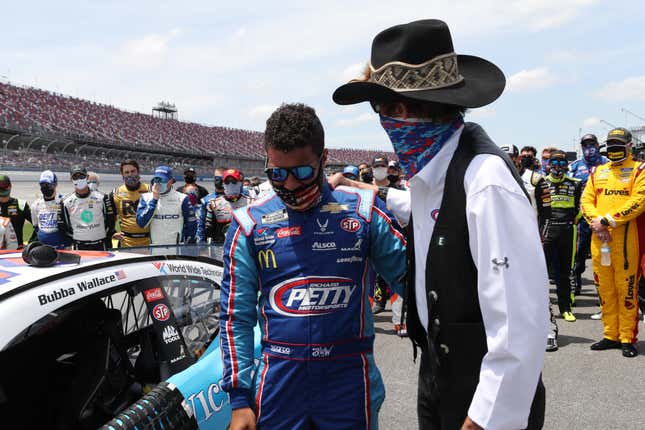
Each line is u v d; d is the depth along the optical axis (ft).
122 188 19.86
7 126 121.70
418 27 4.40
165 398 6.43
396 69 4.43
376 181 23.65
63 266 6.51
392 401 11.86
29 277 6.02
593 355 14.57
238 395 5.10
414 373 13.61
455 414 4.21
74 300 6.10
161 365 7.00
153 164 152.66
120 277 6.82
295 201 5.03
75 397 6.65
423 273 4.56
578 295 22.84
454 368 4.19
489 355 3.86
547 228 17.95
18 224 22.63
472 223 4.04
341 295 5.07
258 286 5.36
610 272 14.69
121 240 20.04
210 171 163.84
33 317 5.59
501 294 3.81
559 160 17.95
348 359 5.08
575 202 18.26
